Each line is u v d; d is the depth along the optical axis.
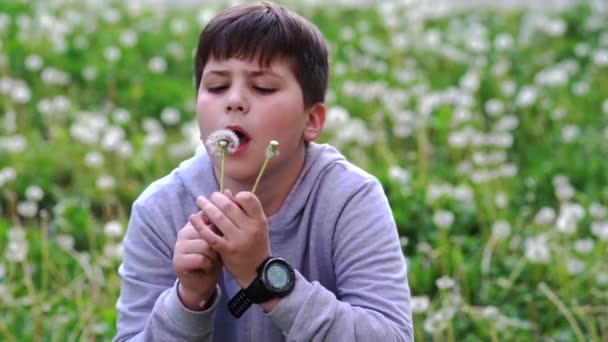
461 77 9.36
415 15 10.05
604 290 5.46
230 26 3.10
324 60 3.24
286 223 3.18
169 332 3.02
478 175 6.65
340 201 3.18
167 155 7.54
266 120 3.07
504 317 5.24
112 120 8.27
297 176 3.22
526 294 5.43
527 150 7.90
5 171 6.56
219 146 2.98
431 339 4.98
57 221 6.27
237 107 3.07
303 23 3.19
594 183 7.22
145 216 3.26
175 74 9.59
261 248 2.95
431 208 6.33
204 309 3.02
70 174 7.22
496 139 7.35
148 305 3.21
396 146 7.84
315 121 3.26
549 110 8.41
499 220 6.23
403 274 3.17
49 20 9.49
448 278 5.33
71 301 5.30
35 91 8.62
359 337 2.98
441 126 7.82
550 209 6.47
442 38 10.52
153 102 8.65
